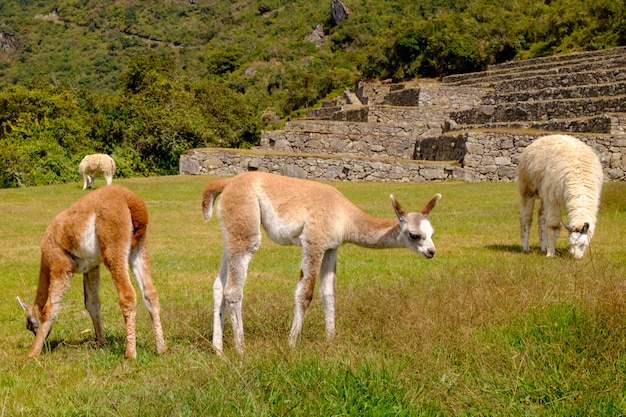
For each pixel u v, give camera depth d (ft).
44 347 22.86
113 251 20.70
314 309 25.79
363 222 22.16
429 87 142.82
